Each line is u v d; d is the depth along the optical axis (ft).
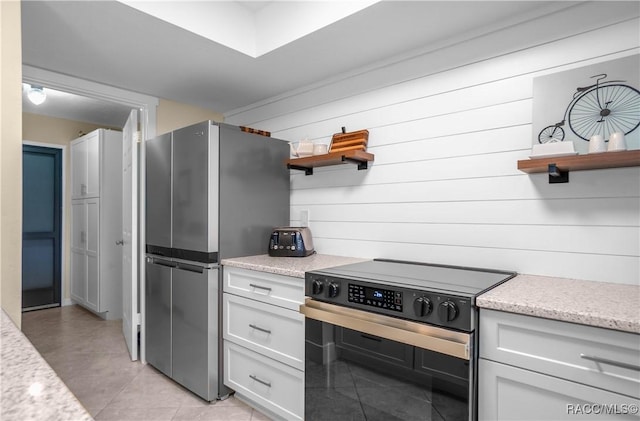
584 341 3.50
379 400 4.77
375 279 5.05
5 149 4.79
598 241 5.05
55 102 12.28
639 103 4.66
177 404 7.19
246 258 7.51
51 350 10.07
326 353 5.39
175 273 7.91
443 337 4.17
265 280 6.53
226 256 7.44
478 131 6.11
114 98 8.84
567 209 5.29
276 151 8.52
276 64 7.50
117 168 13.47
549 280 5.14
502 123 5.86
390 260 7.08
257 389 6.73
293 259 7.34
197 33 6.30
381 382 4.75
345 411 5.13
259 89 8.98
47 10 5.51
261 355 6.64
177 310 7.87
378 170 7.39
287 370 6.19
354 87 7.81
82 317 13.39
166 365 8.20
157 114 9.59
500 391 3.97
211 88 8.92
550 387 3.66
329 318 5.24
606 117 4.87
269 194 8.36
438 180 6.56
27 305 14.08
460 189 6.30
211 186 7.18
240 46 6.97
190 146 7.56
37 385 1.73
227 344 7.29
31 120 13.84
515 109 5.74
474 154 6.15
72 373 8.59
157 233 8.55
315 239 8.44
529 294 4.23
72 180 14.79
